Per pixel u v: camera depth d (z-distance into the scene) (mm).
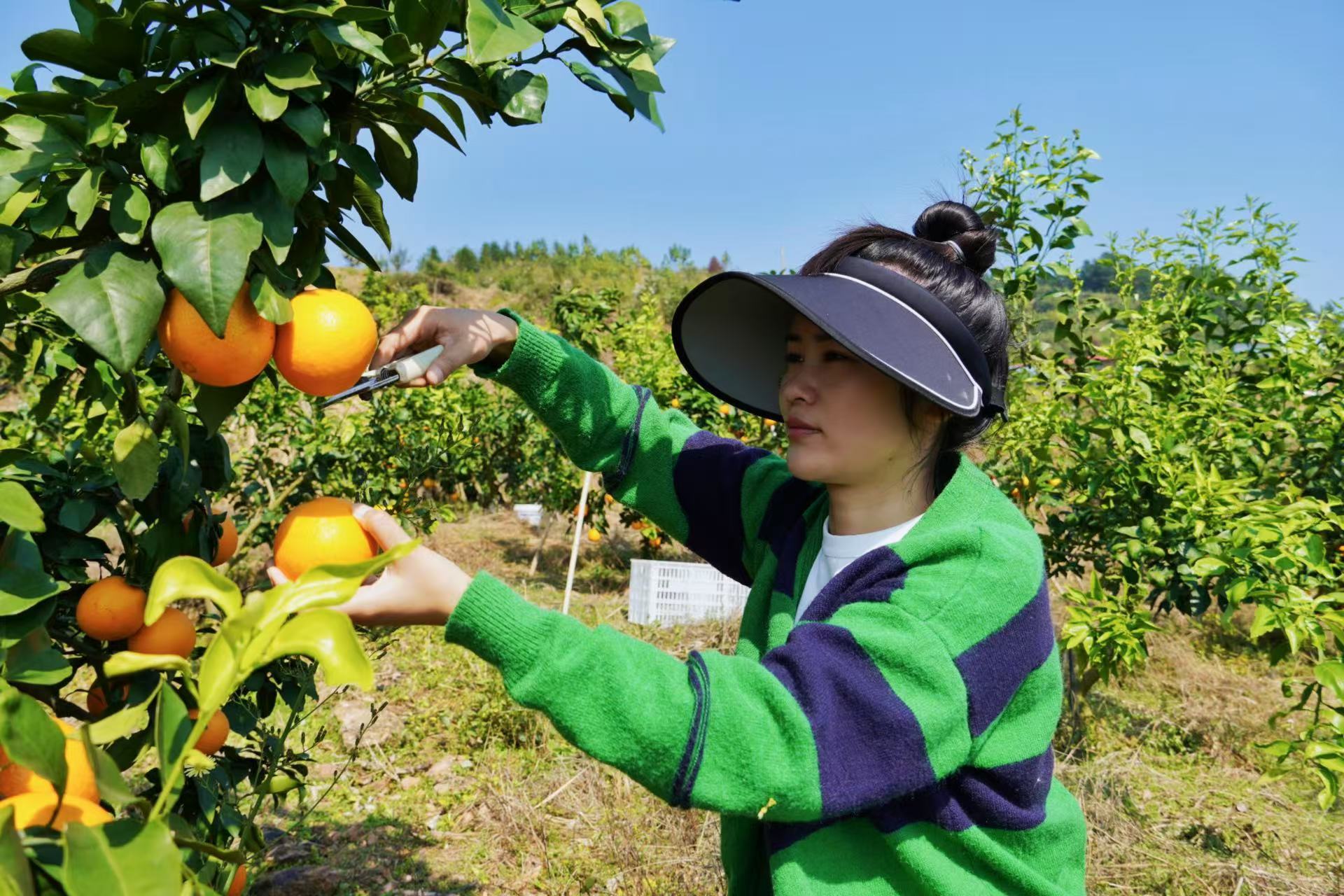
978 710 1090
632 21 1217
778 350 1607
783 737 1008
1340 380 4879
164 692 762
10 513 1059
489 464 8844
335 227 1198
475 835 3543
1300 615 2764
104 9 986
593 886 3207
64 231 1071
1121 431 3922
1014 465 4422
